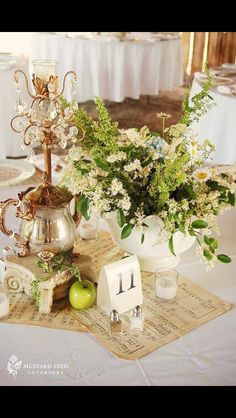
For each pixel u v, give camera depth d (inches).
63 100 52.6
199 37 258.1
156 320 51.9
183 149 53.8
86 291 52.2
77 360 47.4
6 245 62.3
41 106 50.3
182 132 54.4
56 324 51.2
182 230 51.2
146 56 203.8
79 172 53.4
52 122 50.9
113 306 52.0
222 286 57.4
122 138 55.5
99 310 53.1
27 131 50.9
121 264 52.4
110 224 56.1
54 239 52.2
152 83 210.7
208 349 48.8
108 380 45.6
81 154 54.9
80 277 54.3
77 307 52.7
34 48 203.6
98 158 52.8
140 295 53.7
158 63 206.8
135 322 50.3
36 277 51.8
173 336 50.0
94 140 54.0
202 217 52.2
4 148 146.6
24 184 76.4
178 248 55.9
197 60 264.7
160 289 54.1
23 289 54.5
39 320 51.6
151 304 54.2
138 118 207.6
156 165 53.7
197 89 135.8
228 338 50.1
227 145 125.3
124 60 198.4
